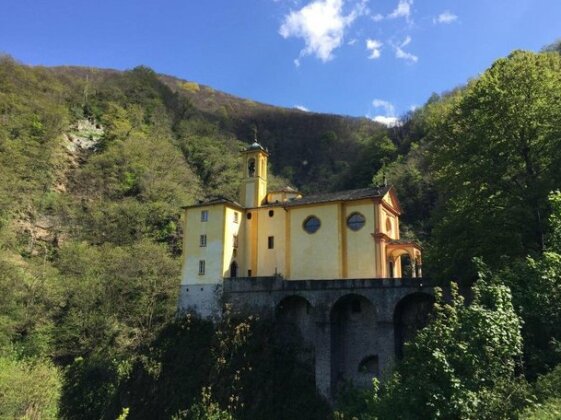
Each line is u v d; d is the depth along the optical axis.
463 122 32.59
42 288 53.81
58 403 40.66
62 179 90.19
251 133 170.12
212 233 44.47
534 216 27.89
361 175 103.19
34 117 92.75
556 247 19.30
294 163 150.00
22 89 101.69
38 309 51.56
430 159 36.91
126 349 47.19
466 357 12.27
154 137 112.44
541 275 17.89
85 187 90.44
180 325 42.19
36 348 46.72
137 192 89.75
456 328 13.11
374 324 35.47
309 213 43.31
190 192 95.75
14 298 50.34
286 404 33.19
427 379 12.64
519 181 30.19
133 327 51.69
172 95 153.75
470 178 30.50
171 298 54.62
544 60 30.89
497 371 12.46
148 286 54.78
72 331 50.28
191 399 34.50
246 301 40.22
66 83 127.12
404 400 13.01
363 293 34.78
